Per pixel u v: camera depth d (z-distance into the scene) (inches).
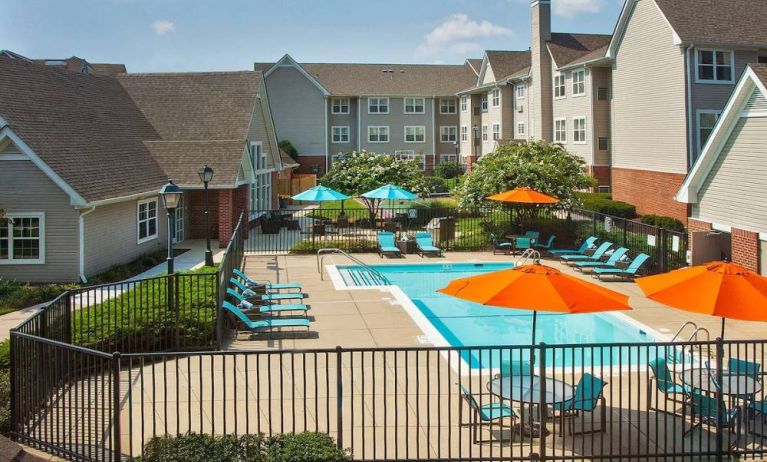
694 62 1179.3
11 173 788.0
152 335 513.0
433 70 2696.9
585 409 353.7
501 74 2194.9
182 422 372.5
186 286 631.8
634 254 922.1
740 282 370.9
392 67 2684.5
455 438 357.4
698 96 1182.9
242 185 1238.3
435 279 888.3
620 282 828.6
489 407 343.3
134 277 847.1
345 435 357.4
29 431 346.0
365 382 442.3
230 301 666.8
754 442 343.3
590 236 1049.5
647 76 1294.3
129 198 901.2
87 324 493.4
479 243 1079.0
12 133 772.6
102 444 313.1
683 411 341.4
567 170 1117.7
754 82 700.7
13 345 352.2
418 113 2598.4
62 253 799.1
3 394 372.5
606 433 367.6
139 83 1359.5
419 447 342.6
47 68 1067.9
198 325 526.6
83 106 1064.2
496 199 955.3
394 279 888.3
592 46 1827.0
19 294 706.2
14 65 967.0
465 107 2519.7
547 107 1831.9
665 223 1157.1
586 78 1608.0
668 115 1232.2
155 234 1061.1
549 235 1081.4
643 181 1323.8
